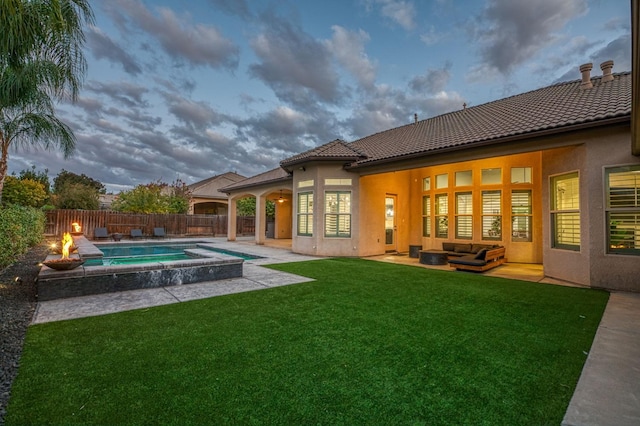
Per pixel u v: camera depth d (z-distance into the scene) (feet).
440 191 44.24
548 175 28.25
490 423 7.63
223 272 25.57
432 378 9.79
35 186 67.00
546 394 8.94
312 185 43.39
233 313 16.37
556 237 27.68
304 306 17.76
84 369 10.10
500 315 16.44
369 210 43.11
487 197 39.81
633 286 21.91
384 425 7.49
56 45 15.49
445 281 25.45
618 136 22.53
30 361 10.62
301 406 8.21
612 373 10.20
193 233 78.74
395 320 15.44
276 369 10.24
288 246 55.62
